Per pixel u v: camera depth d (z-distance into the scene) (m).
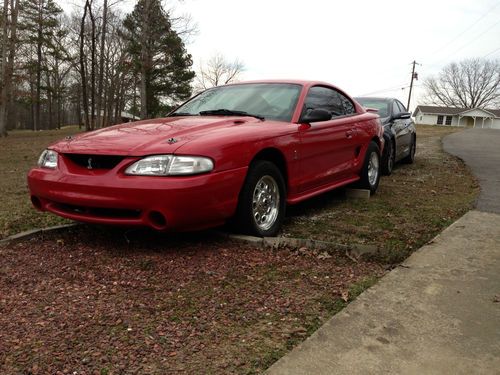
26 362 2.27
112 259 3.65
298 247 3.86
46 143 19.17
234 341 2.47
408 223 4.76
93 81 20.41
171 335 2.53
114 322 2.66
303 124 4.65
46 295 3.02
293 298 2.98
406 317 2.73
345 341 2.47
